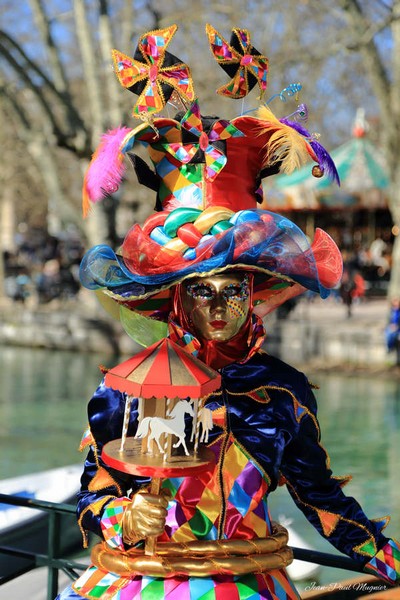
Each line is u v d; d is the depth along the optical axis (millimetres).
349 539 3717
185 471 3035
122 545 3295
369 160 41250
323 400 25766
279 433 3492
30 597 8180
